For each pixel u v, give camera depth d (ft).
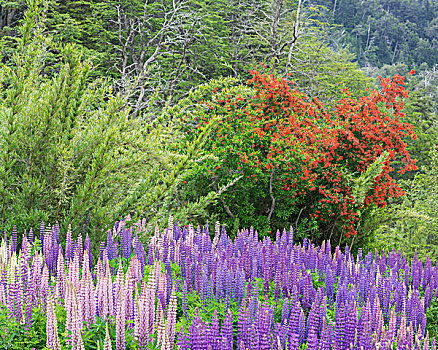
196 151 25.58
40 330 14.76
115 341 14.78
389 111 46.09
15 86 23.73
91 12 82.74
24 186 22.31
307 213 44.45
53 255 19.26
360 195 40.16
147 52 81.20
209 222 38.04
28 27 25.88
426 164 112.37
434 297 24.59
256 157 39.63
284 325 15.42
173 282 19.11
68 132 23.62
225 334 14.69
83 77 23.99
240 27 96.63
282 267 21.98
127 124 26.05
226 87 45.34
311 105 47.75
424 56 403.34
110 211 23.36
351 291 20.07
